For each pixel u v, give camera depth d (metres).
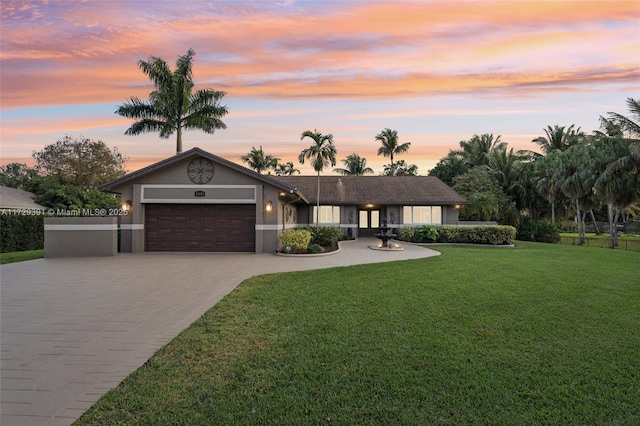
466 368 3.59
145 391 3.16
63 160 29.31
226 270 9.77
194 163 14.15
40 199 23.98
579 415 2.81
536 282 7.91
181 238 14.34
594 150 22.62
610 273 9.24
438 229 19.72
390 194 23.34
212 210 14.38
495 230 18.67
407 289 7.18
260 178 13.92
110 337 4.57
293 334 4.58
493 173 31.27
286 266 10.50
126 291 7.21
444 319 5.19
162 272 9.47
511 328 4.80
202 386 3.25
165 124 21.83
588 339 4.41
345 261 11.67
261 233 13.98
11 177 37.66
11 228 16.38
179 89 21.89
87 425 2.65
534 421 2.73
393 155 39.16
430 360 3.79
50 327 4.98
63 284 7.93
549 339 4.40
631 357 3.87
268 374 3.48
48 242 12.88
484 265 10.57
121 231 14.14
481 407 2.91
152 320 5.29
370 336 4.50
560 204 30.23
